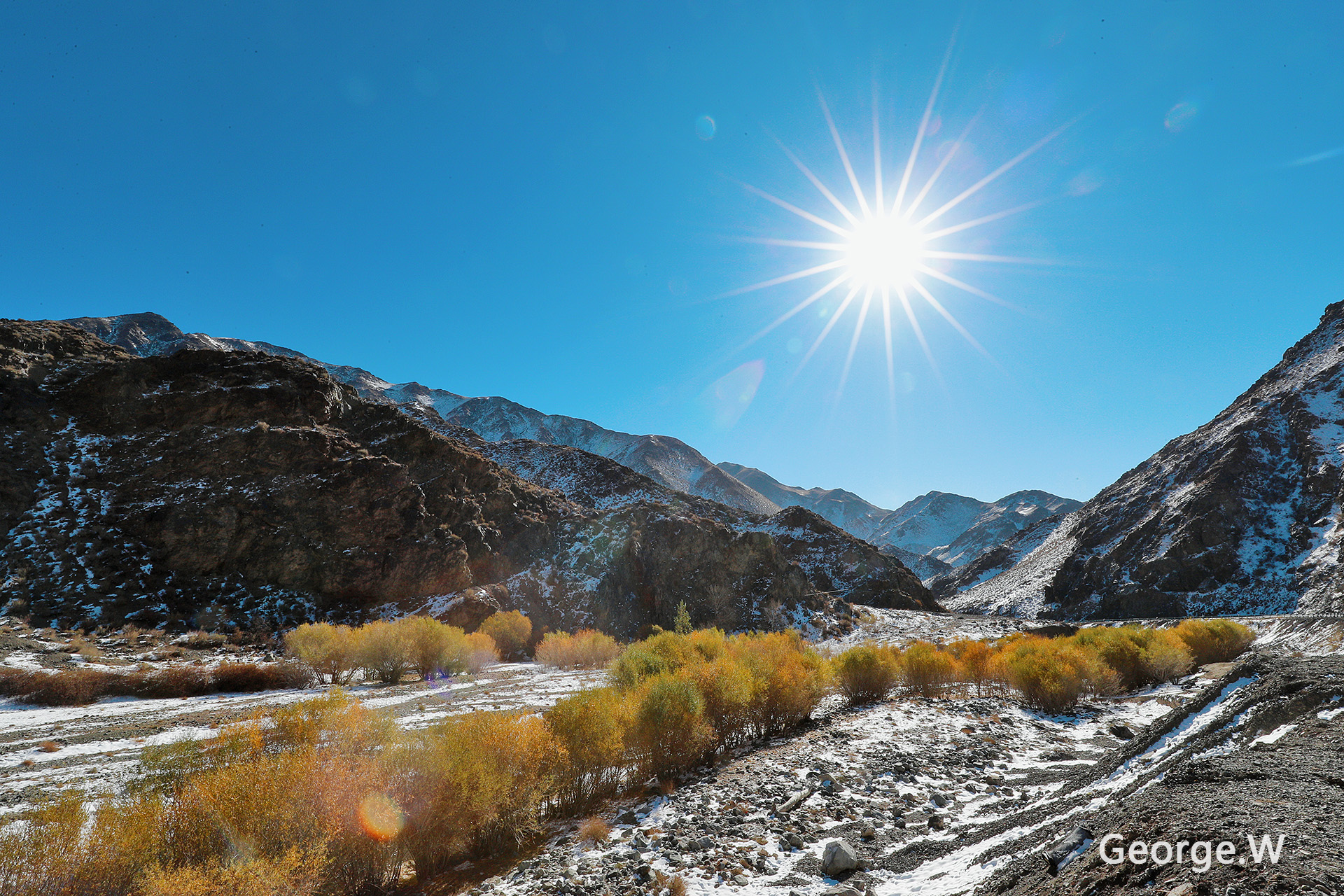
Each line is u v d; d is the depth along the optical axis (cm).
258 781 698
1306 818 506
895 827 1023
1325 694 1218
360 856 759
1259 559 7906
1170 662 2711
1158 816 574
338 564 4616
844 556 9381
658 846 927
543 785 989
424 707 2048
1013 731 1853
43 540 3666
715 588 6191
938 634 6312
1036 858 657
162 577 3912
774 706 1750
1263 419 10438
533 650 4466
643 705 1297
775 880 805
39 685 2083
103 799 828
